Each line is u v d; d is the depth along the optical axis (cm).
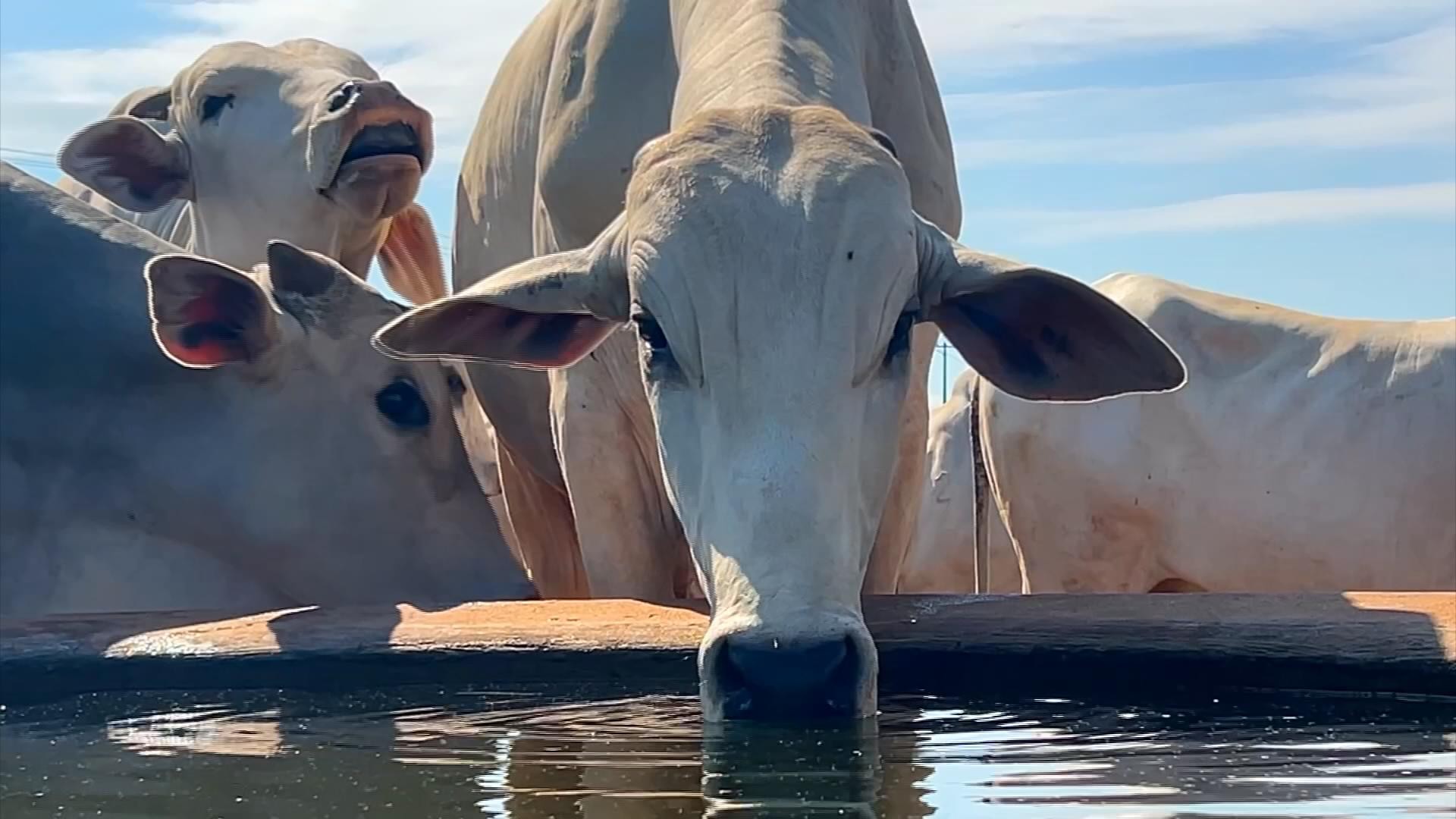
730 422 176
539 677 207
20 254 297
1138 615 207
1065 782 155
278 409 289
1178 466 379
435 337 206
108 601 285
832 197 181
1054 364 204
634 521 260
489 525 300
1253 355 382
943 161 260
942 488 504
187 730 189
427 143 375
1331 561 370
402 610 224
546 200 266
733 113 191
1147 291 393
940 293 193
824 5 226
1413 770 159
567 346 211
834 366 176
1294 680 198
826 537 170
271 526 288
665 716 188
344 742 179
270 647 213
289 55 418
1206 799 148
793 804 148
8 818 152
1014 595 223
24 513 288
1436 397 366
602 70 257
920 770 160
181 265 267
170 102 434
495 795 154
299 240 396
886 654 206
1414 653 194
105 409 291
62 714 201
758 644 164
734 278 179
